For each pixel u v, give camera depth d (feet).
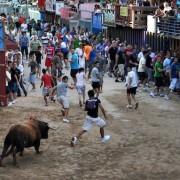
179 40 113.39
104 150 65.92
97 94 94.38
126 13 137.49
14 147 59.72
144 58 109.70
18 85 97.14
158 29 122.52
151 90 105.70
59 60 113.29
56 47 138.51
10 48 108.58
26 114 84.43
